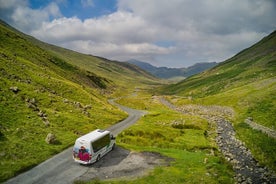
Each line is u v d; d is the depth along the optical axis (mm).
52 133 50469
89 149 38594
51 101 70938
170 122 84875
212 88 182750
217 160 42781
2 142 39531
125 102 156750
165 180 33594
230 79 180500
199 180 34094
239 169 42594
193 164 39969
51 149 43781
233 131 73312
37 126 50594
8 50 119625
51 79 98688
